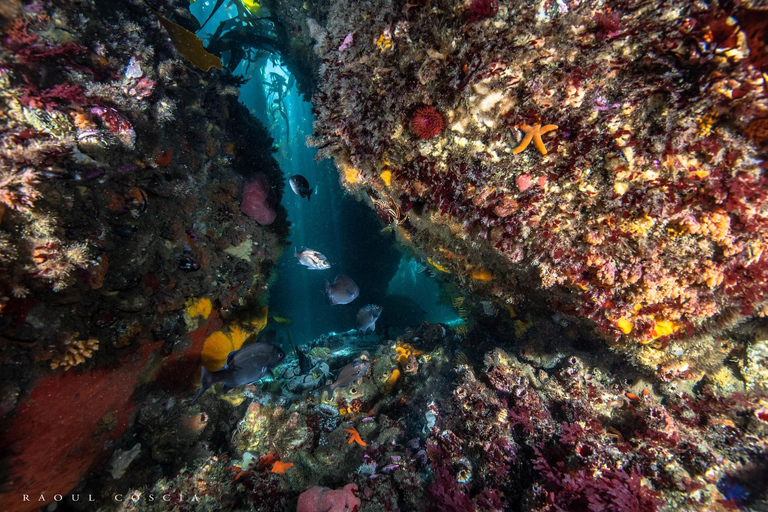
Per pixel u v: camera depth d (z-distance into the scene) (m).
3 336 0.85
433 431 1.27
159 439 1.28
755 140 0.60
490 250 1.07
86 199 1.00
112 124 1.06
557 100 0.67
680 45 0.56
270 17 2.40
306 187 1.73
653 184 0.70
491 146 0.76
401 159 0.90
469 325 2.05
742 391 1.08
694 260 0.76
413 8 0.70
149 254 1.22
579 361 1.34
